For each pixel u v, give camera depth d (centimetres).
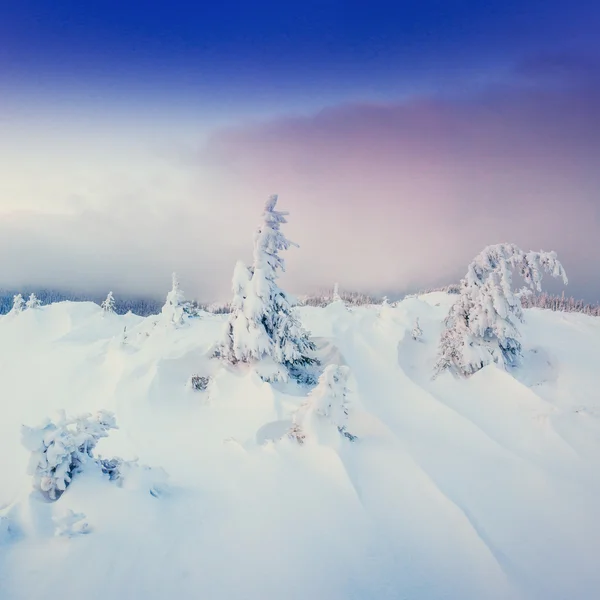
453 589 862
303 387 2286
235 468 1366
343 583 812
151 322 3616
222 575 786
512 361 2359
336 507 1085
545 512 1193
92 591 693
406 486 1234
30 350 3359
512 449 1599
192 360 2500
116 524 879
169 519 945
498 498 1244
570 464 1478
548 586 917
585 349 2586
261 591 758
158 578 748
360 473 1279
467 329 2367
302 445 1412
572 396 1983
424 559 937
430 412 1972
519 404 1959
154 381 2280
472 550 984
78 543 802
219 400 2147
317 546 916
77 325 3881
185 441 1748
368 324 3041
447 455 1503
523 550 1026
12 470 1845
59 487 973
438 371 2353
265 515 1028
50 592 680
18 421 2269
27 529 860
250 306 2322
